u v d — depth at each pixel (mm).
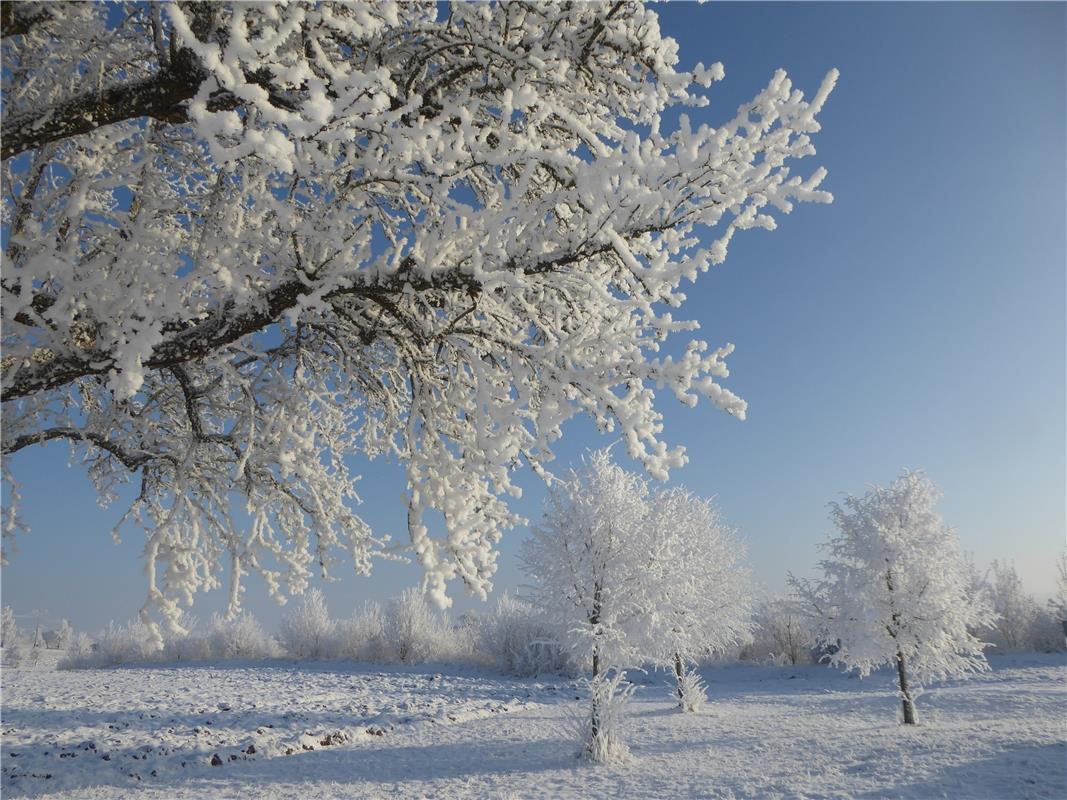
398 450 4164
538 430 3221
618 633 11484
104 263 3354
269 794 9242
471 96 3801
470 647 37500
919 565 13945
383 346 4973
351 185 3236
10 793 9094
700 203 2881
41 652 41156
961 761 9688
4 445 3842
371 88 2547
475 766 11109
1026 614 33938
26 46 3686
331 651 35969
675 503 16391
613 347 3219
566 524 12492
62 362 3246
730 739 12766
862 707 16781
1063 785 8039
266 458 4480
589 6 3334
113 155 3457
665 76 3279
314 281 3279
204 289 3373
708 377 2789
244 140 2205
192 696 18703
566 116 3008
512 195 3039
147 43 3820
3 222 3824
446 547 3127
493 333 3408
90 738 12312
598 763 10984
